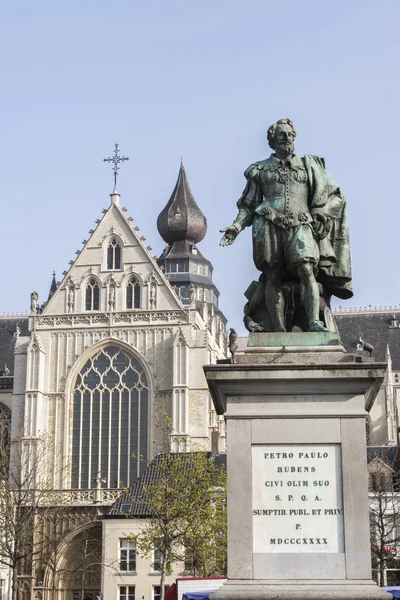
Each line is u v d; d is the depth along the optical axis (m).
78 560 95.75
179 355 104.19
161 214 138.00
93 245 110.88
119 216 111.81
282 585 15.60
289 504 16.02
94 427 104.88
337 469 16.09
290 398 16.31
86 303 109.25
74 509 96.50
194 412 103.38
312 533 15.91
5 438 118.06
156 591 81.06
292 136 18.36
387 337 137.75
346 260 18.39
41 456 93.00
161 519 68.81
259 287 18.41
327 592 15.30
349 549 15.77
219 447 102.75
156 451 102.06
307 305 17.47
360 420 16.16
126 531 82.50
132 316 107.44
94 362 107.06
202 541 67.19
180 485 69.75
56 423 105.38
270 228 17.95
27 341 109.25
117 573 81.88
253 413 16.23
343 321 140.88
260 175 18.42
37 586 93.50
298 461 16.12
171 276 134.12
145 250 109.75
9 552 70.38
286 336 16.97
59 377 106.94
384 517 63.19
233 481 16.08
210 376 16.30
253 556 15.85
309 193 18.28
